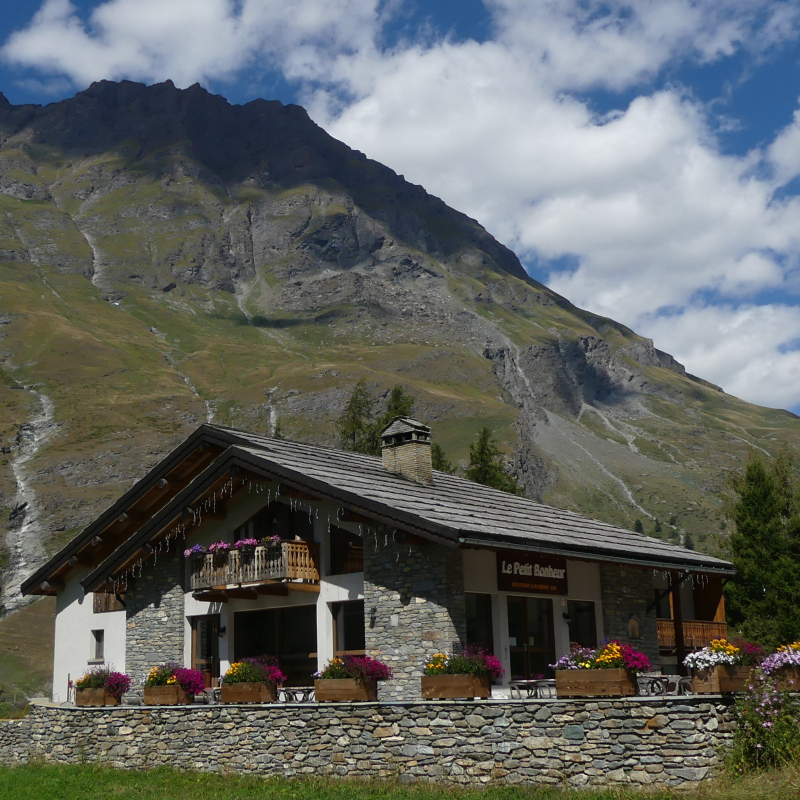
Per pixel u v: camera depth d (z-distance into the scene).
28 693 84.50
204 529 25.50
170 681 21.95
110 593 28.92
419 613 20.06
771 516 35.91
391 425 26.41
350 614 22.41
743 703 14.27
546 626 22.95
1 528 180.12
